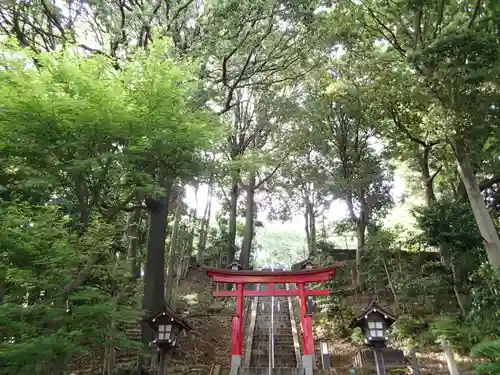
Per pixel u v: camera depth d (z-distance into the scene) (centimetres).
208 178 1044
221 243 2309
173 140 761
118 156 691
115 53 1112
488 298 1115
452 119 1112
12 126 633
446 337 1127
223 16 1124
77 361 1027
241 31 1291
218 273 1276
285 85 1861
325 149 2145
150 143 726
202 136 788
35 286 592
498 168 1489
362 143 2097
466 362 1014
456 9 1181
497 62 1040
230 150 1911
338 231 2414
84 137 689
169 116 730
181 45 1203
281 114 1870
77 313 599
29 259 623
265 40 1434
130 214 1523
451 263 1355
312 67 1633
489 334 1054
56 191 935
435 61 1102
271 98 1823
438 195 2191
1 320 522
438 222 1280
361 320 734
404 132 1567
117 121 676
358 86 1612
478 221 1179
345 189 2070
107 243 715
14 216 613
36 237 609
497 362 647
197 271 2369
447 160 1574
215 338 1349
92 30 1205
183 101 761
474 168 1506
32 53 646
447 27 1135
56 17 1075
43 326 597
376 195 2191
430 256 1911
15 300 618
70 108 618
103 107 645
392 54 1405
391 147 1858
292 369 1037
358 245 1944
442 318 1264
